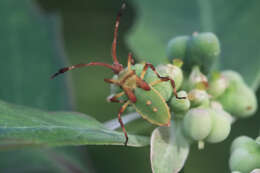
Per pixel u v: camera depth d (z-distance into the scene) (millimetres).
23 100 202
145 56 210
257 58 204
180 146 177
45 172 197
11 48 204
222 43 209
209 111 177
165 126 178
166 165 175
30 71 204
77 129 169
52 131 165
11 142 156
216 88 186
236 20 211
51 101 202
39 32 206
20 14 206
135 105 177
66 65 204
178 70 179
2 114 168
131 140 173
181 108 178
